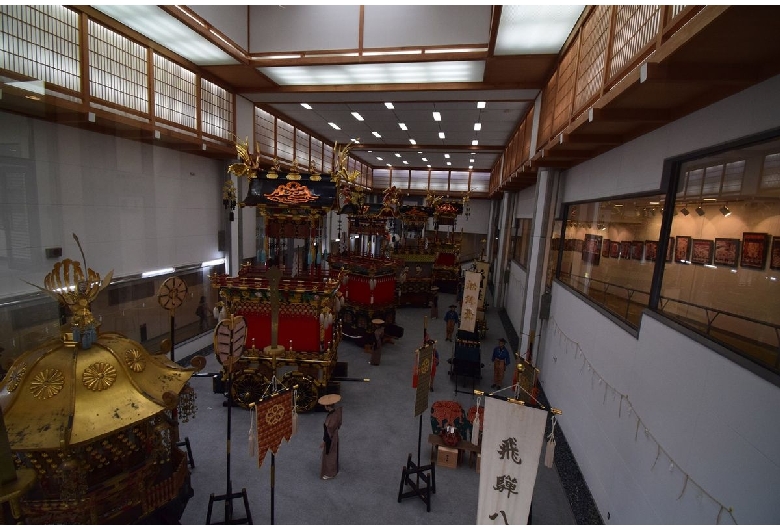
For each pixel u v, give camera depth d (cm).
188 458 625
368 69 928
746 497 276
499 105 1098
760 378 273
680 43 285
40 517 396
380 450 695
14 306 580
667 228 454
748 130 324
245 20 909
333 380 868
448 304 1856
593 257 742
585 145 654
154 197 912
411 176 2583
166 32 745
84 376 420
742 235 345
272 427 468
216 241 1158
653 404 425
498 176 1969
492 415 446
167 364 514
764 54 295
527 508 432
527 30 689
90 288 458
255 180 859
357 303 1267
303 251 912
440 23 843
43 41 568
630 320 548
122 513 438
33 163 612
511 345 1300
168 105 841
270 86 1068
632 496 451
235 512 537
